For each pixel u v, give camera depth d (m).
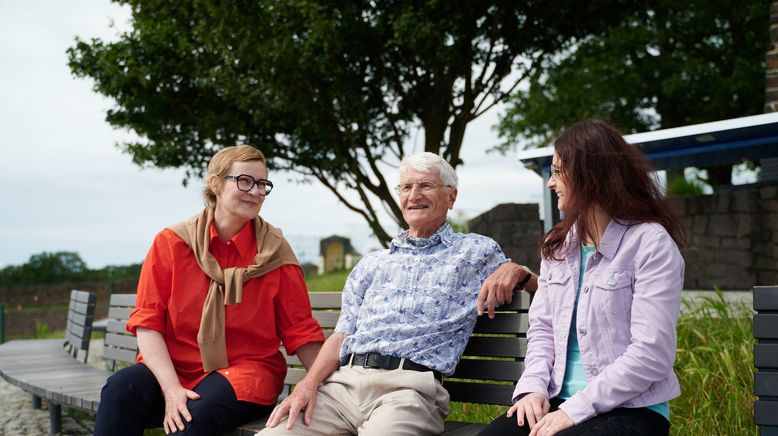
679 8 15.57
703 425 3.17
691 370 3.52
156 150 10.86
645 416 2.01
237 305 2.93
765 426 2.01
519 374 2.67
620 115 17.44
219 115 10.72
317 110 9.82
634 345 2.00
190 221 3.06
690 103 16.97
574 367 2.20
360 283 2.83
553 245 2.29
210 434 2.64
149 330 2.89
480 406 3.73
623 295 2.09
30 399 6.42
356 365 2.67
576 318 2.18
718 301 4.66
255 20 9.16
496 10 9.51
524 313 2.68
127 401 2.71
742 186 10.58
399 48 10.01
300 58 9.15
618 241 2.13
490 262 2.70
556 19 9.88
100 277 38.19
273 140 11.17
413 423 2.44
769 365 2.03
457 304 2.63
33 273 37.56
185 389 2.72
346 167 10.83
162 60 10.38
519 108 18.41
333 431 2.59
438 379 2.61
